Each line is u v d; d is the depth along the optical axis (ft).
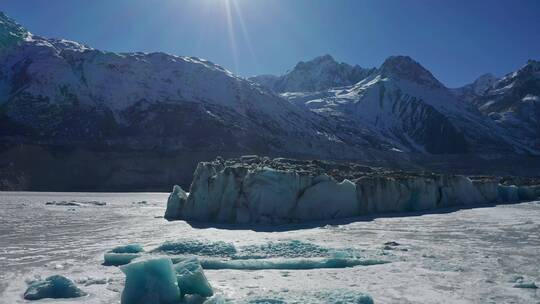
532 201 156.35
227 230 82.43
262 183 97.96
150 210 126.00
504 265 49.96
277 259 51.03
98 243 66.18
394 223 91.45
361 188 111.96
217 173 105.09
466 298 37.32
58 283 38.91
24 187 248.11
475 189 144.77
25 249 60.85
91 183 265.54
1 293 39.17
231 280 43.24
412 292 39.06
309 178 102.63
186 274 37.86
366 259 51.88
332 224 90.89
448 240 68.80
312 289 39.47
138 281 35.91
